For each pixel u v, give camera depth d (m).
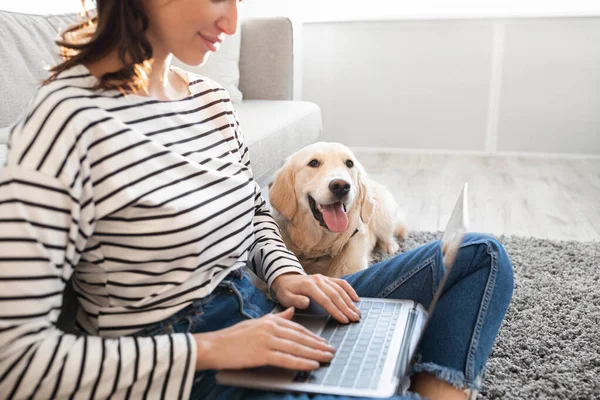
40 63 2.19
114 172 0.86
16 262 0.76
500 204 3.32
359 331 1.06
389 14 4.45
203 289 0.99
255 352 0.88
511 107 4.40
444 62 4.42
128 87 0.92
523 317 1.92
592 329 1.84
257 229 1.27
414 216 3.13
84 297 0.97
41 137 0.81
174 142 0.98
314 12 4.54
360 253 2.17
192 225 0.92
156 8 0.92
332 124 4.77
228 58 3.19
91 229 0.86
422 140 4.62
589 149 4.34
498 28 4.25
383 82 4.57
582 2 4.12
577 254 2.49
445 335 1.10
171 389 0.84
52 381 0.78
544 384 1.56
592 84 4.22
